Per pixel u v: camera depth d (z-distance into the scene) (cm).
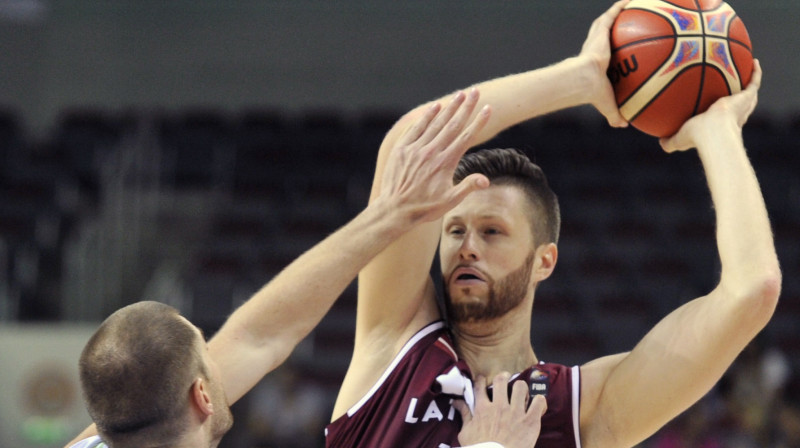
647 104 707
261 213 3475
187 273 3241
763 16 4241
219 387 596
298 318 635
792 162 3706
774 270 612
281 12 4425
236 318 650
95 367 550
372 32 4416
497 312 707
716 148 667
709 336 632
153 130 3812
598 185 3628
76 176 3534
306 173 3716
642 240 3338
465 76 4381
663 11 707
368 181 3678
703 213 3484
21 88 4388
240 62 4397
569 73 703
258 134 3881
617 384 681
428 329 711
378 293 711
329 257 629
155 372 547
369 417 680
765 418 2316
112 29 4422
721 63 696
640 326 2967
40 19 4419
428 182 607
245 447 2442
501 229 702
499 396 661
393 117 4050
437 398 671
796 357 2847
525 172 721
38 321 2969
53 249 3147
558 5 4388
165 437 553
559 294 3095
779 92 4203
